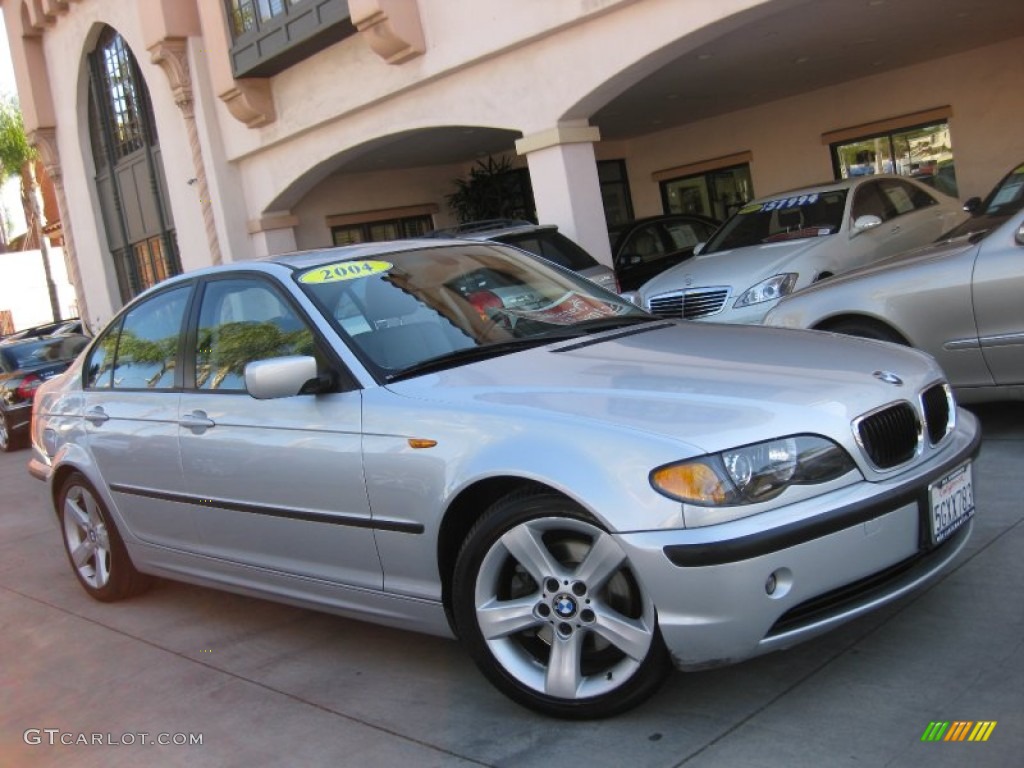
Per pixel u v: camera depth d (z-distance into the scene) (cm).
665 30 938
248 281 446
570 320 437
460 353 394
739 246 933
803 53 1242
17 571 660
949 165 1483
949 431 361
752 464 298
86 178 2020
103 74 1906
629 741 315
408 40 1147
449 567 355
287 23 1277
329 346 395
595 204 1092
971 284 561
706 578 290
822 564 299
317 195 1745
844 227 882
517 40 1052
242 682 416
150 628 502
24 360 1407
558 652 327
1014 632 347
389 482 358
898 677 329
